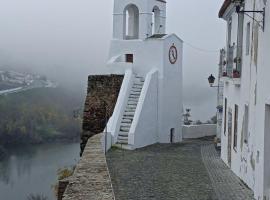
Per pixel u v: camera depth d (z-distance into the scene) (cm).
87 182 880
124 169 1557
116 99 2425
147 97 2388
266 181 1097
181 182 1354
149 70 2561
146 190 1231
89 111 2450
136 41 2584
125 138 2177
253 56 1259
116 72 2516
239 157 1455
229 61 1673
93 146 1452
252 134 1252
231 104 1661
